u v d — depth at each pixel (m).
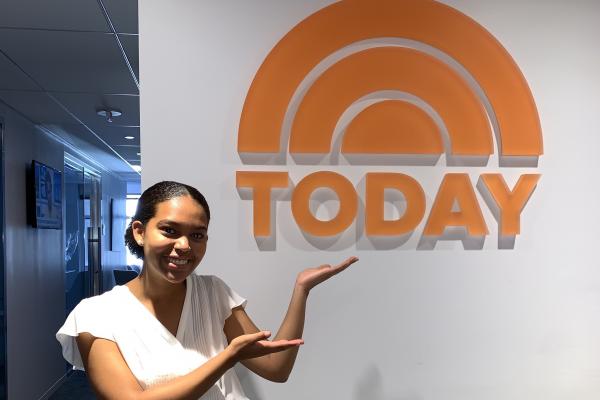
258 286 1.69
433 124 1.74
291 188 1.71
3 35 2.45
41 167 4.25
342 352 1.72
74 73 3.02
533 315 1.80
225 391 1.15
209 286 1.24
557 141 1.82
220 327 1.19
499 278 1.79
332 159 1.73
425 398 1.75
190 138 1.66
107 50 2.67
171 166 1.66
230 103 1.68
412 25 1.74
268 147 1.68
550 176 1.81
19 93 3.41
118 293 1.11
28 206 4.05
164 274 1.06
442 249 1.76
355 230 1.73
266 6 1.69
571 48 1.83
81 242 6.34
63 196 5.08
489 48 1.78
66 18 2.27
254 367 1.28
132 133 4.73
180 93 1.66
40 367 4.29
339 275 1.73
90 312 1.05
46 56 2.74
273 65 1.68
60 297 4.90
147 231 1.08
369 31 1.73
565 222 1.82
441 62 1.75
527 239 1.80
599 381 1.82
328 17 1.71
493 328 1.78
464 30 1.76
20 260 3.89
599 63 1.84
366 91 1.72
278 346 1.04
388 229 1.72
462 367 1.77
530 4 1.80
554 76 1.82
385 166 1.75
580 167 1.83
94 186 7.02
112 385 0.97
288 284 1.70
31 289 4.11
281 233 1.70
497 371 1.78
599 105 1.84
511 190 1.80
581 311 1.82
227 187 1.68
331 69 1.70
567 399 1.81
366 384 1.73
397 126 1.73
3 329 3.57
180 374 1.04
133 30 2.42
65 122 4.25
